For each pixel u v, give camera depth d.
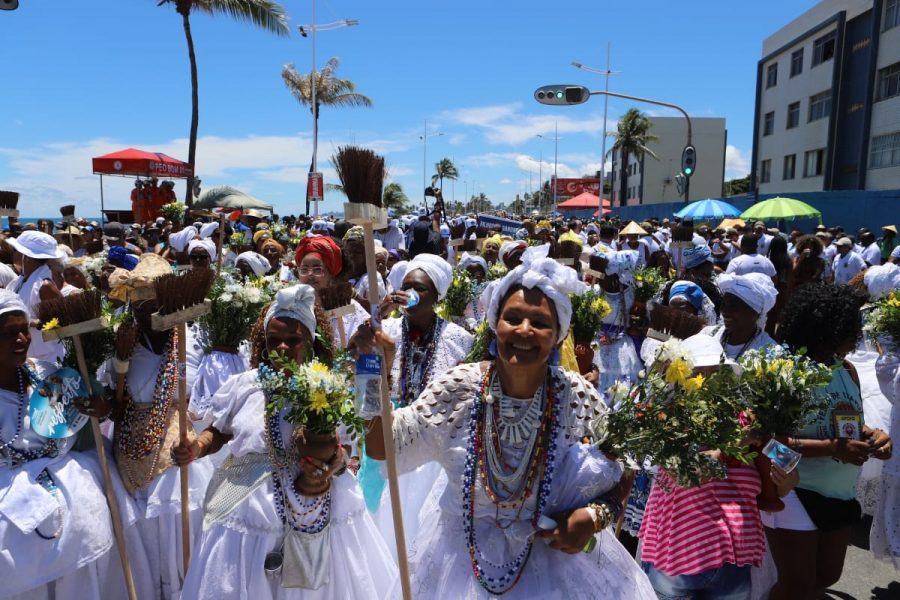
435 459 2.64
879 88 30.17
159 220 19.59
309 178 27.34
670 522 3.20
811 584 3.51
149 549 3.81
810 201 26.72
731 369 2.88
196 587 3.17
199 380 4.27
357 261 7.61
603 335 6.63
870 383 5.15
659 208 42.12
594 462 2.46
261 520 3.18
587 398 2.58
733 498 3.12
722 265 16.27
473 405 2.52
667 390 2.58
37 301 6.67
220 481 3.32
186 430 3.38
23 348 3.37
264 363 3.50
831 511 3.46
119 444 3.70
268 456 3.26
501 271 7.65
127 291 3.70
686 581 3.13
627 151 66.38
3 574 3.17
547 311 2.39
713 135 70.06
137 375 3.75
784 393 3.07
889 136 29.56
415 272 4.32
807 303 3.63
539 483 2.47
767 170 40.88
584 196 52.75
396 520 2.51
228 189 26.91
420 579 2.60
